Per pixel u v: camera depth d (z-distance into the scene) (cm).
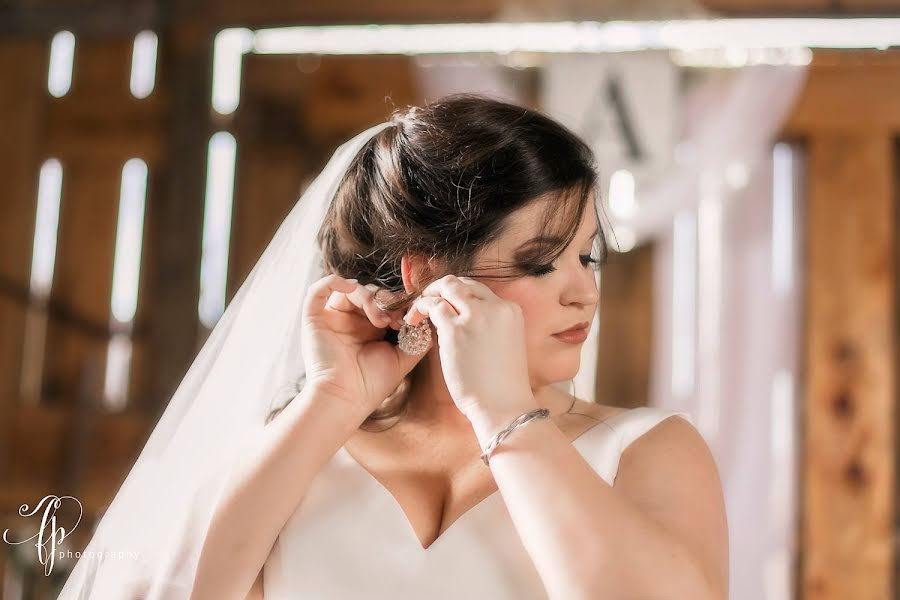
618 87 429
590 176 131
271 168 482
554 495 106
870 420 423
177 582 128
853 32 437
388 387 133
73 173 489
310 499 132
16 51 491
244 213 480
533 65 447
